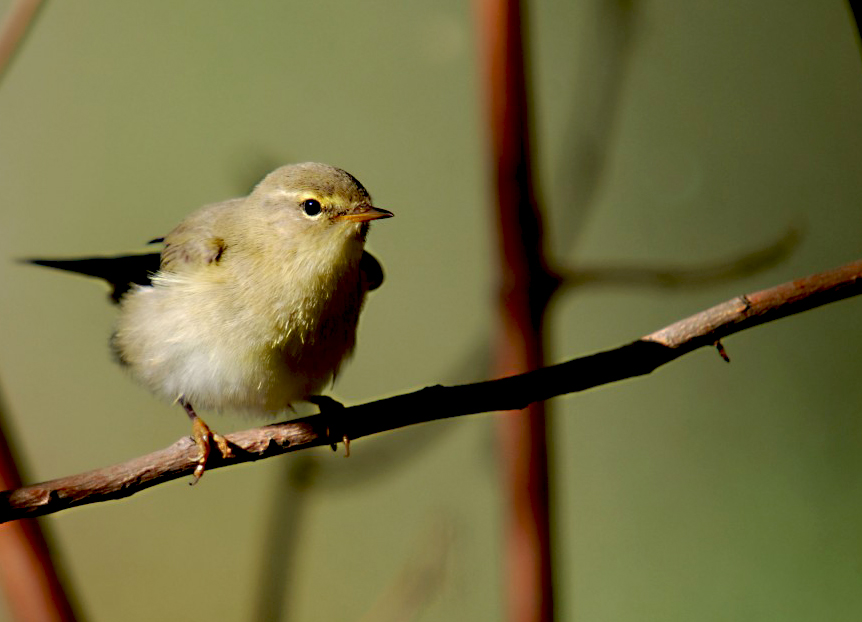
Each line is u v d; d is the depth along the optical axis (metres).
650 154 12.38
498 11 6.87
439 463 11.41
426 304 12.35
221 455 6.25
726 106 12.57
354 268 8.11
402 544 11.30
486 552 10.65
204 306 7.80
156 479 5.98
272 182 8.05
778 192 12.08
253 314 7.78
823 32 12.64
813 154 12.34
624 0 7.82
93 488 5.66
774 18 12.66
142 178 12.31
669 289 7.13
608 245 12.02
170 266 8.02
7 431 6.09
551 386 6.17
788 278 11.73
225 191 12.23
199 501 12.13
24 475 6.10
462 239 12.51
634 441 11.66
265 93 12.73
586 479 11.37
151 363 7.97
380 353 12.09
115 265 8.76
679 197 12.23
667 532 10.87
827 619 9.92
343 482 7.86
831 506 10.70
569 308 12.26
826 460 11.00
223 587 11.47
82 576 11.52
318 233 7.83
